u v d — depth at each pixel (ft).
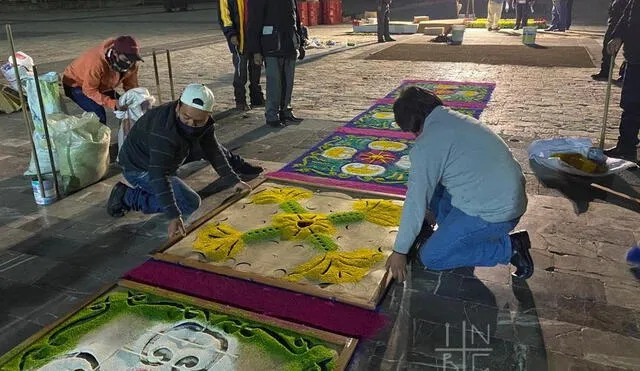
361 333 8.57
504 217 8.82
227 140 18.48
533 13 65.10
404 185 14.32
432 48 39.83
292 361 7.97
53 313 9.19
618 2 25.09
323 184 14.20
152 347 8.28
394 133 18.95
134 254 11.04
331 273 9.98
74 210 13.14
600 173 14.33
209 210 13.04
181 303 9.34
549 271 10.18
